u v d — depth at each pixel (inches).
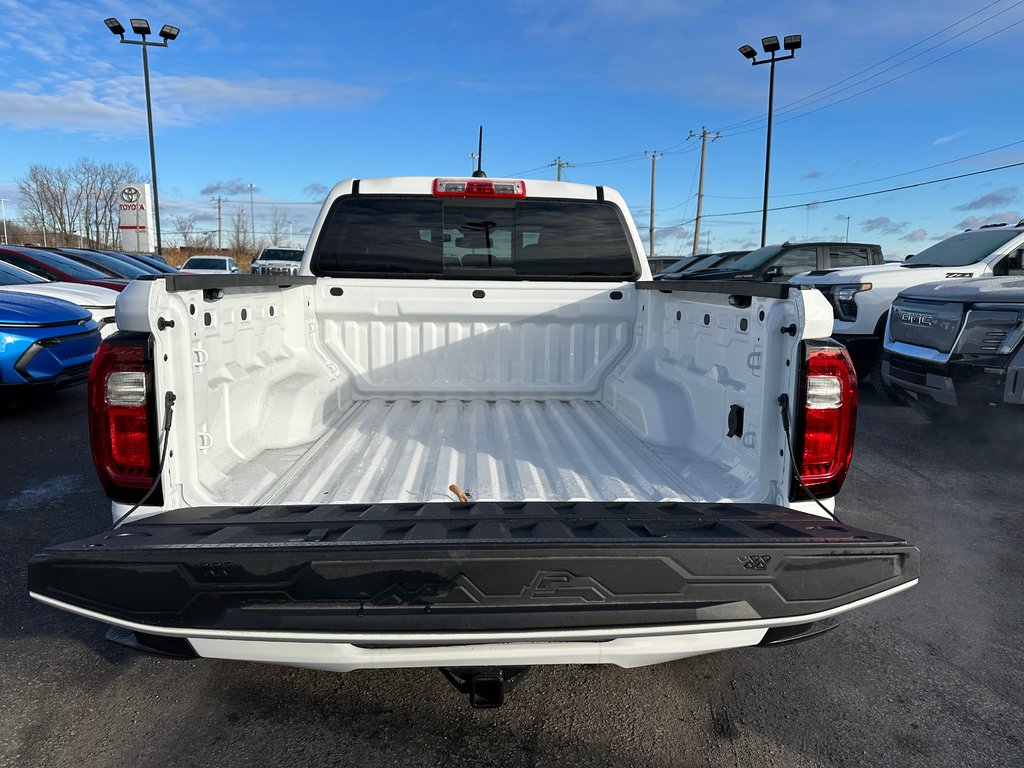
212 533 75.3
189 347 91.7
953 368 229.0
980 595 141.3
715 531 77.2
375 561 68.4
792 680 112.4
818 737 98.3
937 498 200.1
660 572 70.9
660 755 94.6
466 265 154.7
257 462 113.0
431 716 102.5
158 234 1011.9
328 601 68.9
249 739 96.6
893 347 261.4
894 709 104.5
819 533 77.8
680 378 128.3
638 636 71.3
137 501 85.9
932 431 280.4
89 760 91.7
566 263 156.3
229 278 102.8
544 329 157.2
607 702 106.3
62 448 243.8
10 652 117.3
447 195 152.7
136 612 69.7
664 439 125.6
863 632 127.2
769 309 92.6
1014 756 94.3
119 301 82.4
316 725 100.0
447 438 129.8
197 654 78.5
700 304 120.3
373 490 103.3
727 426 107.2
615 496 102.0
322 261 153.4
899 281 323.6
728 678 113.0
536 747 96.0
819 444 89.1
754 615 72.8
